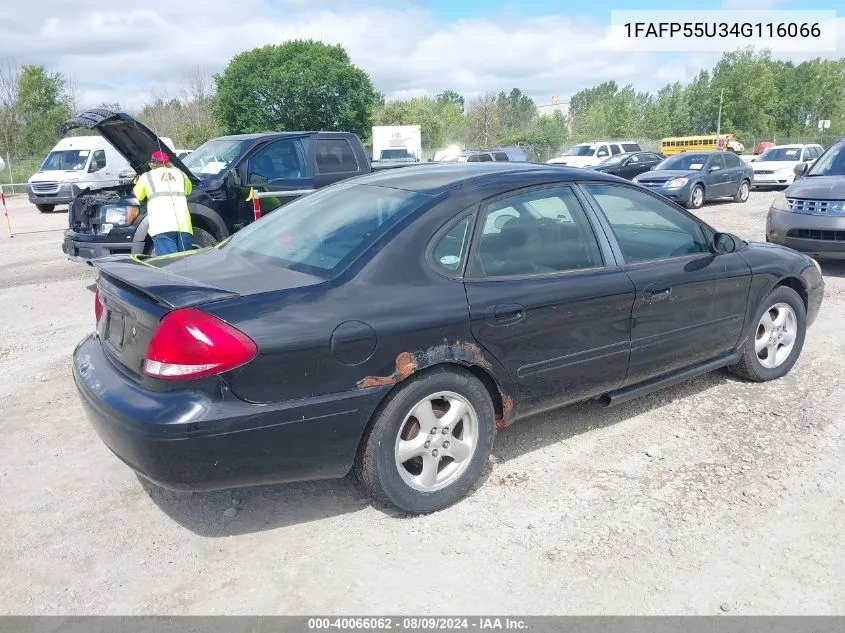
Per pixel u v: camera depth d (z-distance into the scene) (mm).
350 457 3092
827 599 2711
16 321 6973
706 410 4449
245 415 2805
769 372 4867
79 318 7062
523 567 2924
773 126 66875
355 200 3775
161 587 2852
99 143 21328
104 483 3684
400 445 3217
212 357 2752
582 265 3738
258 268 3357
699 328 4238
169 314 2809
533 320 3449
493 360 3359
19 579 2906
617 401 4035
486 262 3412
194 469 2789
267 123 52406
